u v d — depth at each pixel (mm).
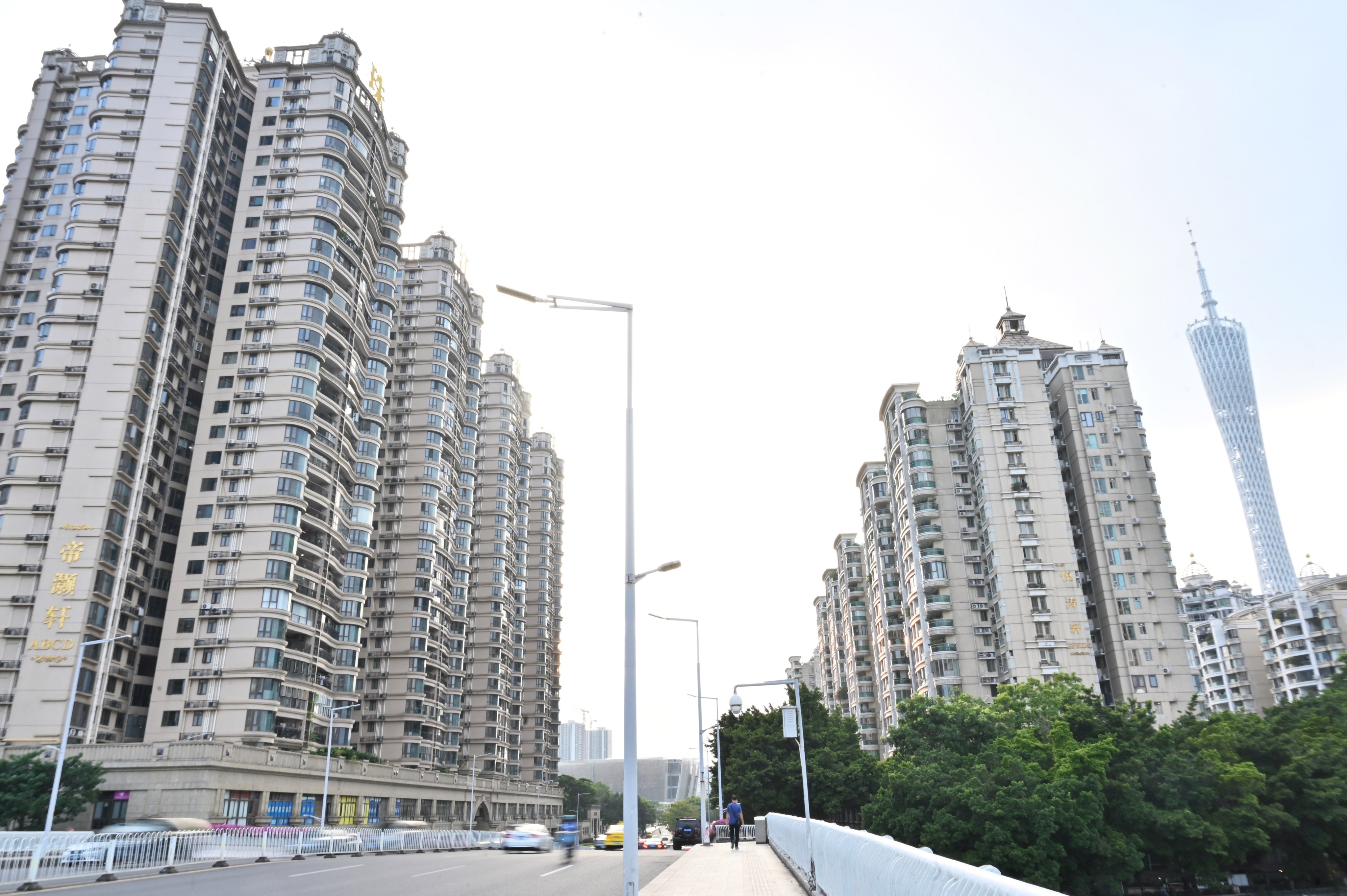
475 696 129000
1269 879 52688
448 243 123188
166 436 73812
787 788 69688
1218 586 185375
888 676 104625
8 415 73000
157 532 71688
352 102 87500
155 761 53688
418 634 102062
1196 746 52062
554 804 140875
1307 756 49500
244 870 25344
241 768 56219
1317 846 47969
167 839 25547
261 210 81438
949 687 85875
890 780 51906
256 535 71062
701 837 46625
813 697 79938
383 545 106312
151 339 71125
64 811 48906
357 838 36906
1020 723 55438
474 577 135625
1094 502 87125
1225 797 47625
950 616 88188
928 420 95938
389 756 97125
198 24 79938
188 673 67125
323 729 77438
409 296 117250
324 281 79375
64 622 62500
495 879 21812
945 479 93375
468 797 95938
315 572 77000
